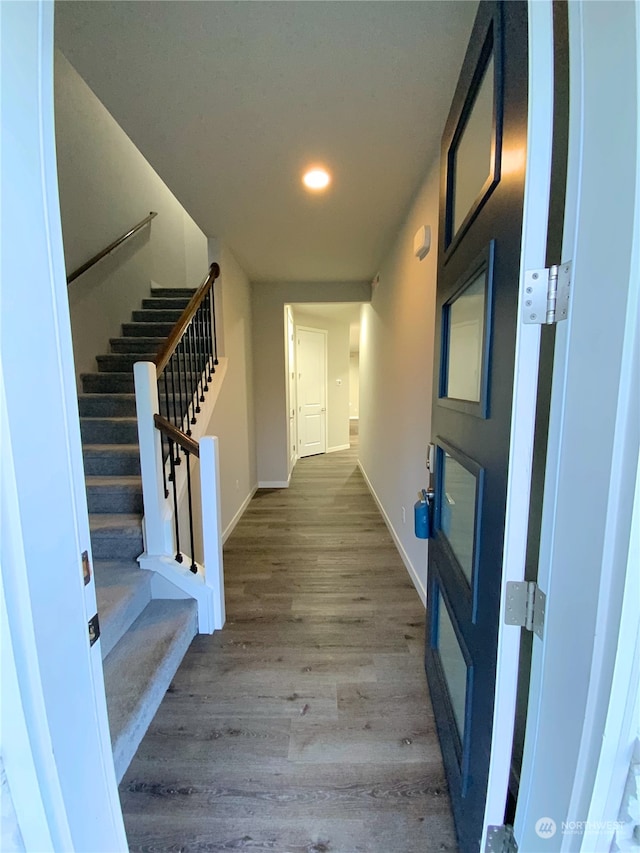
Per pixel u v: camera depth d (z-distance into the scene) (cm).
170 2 108
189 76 136
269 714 148
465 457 104
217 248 303
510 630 72
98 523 206
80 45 122
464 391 115
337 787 121
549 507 62
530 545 70
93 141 328
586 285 53
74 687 61
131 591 177
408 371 251
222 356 318
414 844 106
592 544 52
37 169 53
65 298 58
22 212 50
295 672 171
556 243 63
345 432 767
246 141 175
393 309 302
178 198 232
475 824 90
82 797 62
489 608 84
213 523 195
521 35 70
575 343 55
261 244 317
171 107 152
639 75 43
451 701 124
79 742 62
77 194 309
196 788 121
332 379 726
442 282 134
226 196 229
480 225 93
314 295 444
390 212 252
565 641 58
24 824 54
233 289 348
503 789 77
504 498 75
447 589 126
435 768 127
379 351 379
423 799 118
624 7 44
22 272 51
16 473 51
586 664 54
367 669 173
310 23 114
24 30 50
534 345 66
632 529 48
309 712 149
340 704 153
